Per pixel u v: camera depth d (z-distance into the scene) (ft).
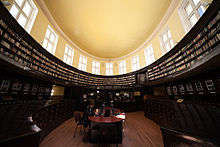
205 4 8.50
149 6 17.54
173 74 12.87
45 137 8.79
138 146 7.51
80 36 25.20
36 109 6.93
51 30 19.38
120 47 30.55
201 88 10.36
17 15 11.55
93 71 34.99
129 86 25.05
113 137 7.95
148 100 16.53
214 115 4.29
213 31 7.56
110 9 18.06
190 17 13.33
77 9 17.83
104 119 8.04
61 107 13.23
